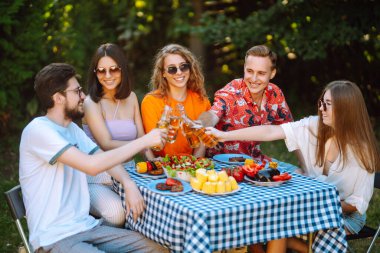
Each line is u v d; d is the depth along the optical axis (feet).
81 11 27.43
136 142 10.28
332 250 10.27
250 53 13.00
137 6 33.55
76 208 10.46
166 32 33.81
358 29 24.44
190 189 10.02
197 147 12.66
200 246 8.72
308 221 9.93
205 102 13.70
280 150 22.77
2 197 17.43
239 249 10.67
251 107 13.57
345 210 11.27
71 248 9.88
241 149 13.61
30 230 10.27
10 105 22.00
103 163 9.98
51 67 10.43
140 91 30.17
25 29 21.34
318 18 24.57
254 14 26.43
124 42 34.32
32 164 10.25
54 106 10.44
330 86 11.35
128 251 10.30
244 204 9.25
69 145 10.02
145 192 10.20
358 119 11.10
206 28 26.11
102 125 12.72
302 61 28.35
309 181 10.67
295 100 28.91
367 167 11.04
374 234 11.51
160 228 9.68
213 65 31.01
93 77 12.87
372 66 27.22
